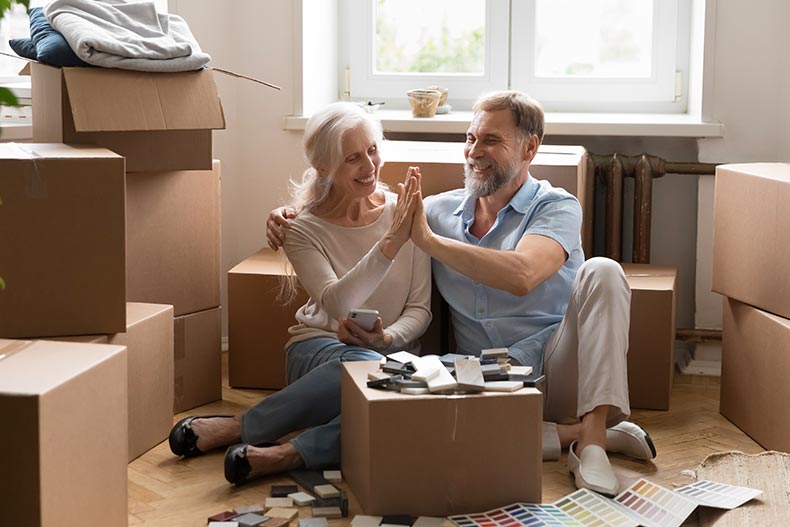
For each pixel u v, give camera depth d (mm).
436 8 3977
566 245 2711
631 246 3707
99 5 2818
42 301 2400
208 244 3127
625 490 2414
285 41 3662
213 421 2717
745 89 3504
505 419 2299
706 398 3297
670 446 2830
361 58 4023
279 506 2359
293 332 2896
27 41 2846
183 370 3082
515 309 2834
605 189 3645
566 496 2373
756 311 2854
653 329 3117
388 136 3779
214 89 2838
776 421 2727
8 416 1811
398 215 2596
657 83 3869
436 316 3033
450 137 3760
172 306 2854
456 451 2287
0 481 1829
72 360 2025
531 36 3920
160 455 2730
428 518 2262
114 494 2107
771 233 2777
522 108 2740
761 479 2463
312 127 2711
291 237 2764
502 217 2809
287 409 2629
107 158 2393
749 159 3539
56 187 2369
